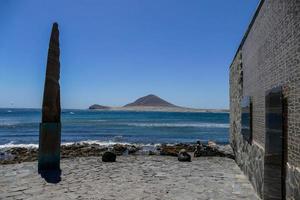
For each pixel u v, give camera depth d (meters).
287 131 7.24
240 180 12.18
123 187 10.73
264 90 9.74
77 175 12.48
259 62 10.64
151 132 51.53
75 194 9.79
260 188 9.71
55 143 13.48
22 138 39.72
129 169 14.00
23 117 110.44
